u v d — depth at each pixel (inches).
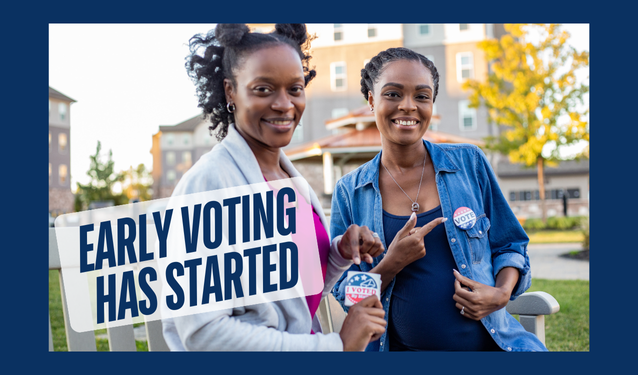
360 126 560.1
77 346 73.4
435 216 83.2
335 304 110.5
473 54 1018.1
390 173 87.6
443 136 457.7
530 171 1179.9
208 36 69.9
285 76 64.6
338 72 1042.7
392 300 83.4
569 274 328.2
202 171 61.1
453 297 79.6
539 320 93.4
